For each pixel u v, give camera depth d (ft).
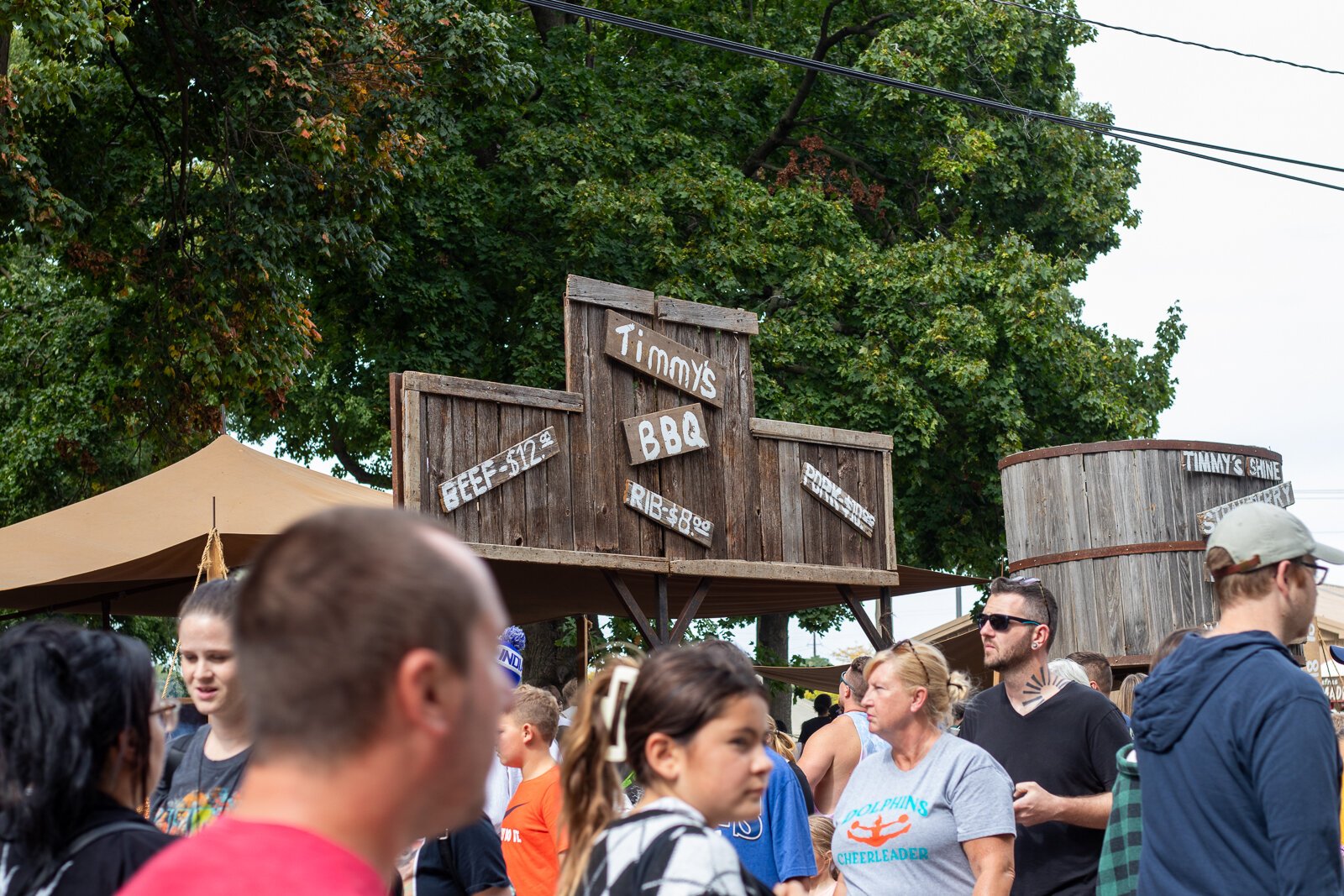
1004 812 13.43
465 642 3.94
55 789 6.96
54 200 40.81
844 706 19.53
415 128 50.83
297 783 3.88
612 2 70.33
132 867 6.95
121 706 7.35
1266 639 10.12
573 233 58.49
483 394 33.09
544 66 62.95
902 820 13.53
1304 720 9.55
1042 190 68.33
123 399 53.93
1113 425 62.90
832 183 67.31
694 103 65.00
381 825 3.89
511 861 17.12
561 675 61.21
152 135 53.42
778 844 14.44
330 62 46.52
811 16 72.23
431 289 58.59
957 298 61.57
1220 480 34.91
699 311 37.76
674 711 8.31
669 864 7.38
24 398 61.67
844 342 59.62
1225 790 9.84
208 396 53.06
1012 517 36.27
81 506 33.47
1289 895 9.31
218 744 11.32
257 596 3.92
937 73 64.69
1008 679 16.30
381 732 3.84
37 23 34.86
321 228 47.93
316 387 66.44
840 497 40.47
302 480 34.99
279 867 3.76
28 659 7.13
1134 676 21.76
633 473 35.99
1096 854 15.11
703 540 37.04
